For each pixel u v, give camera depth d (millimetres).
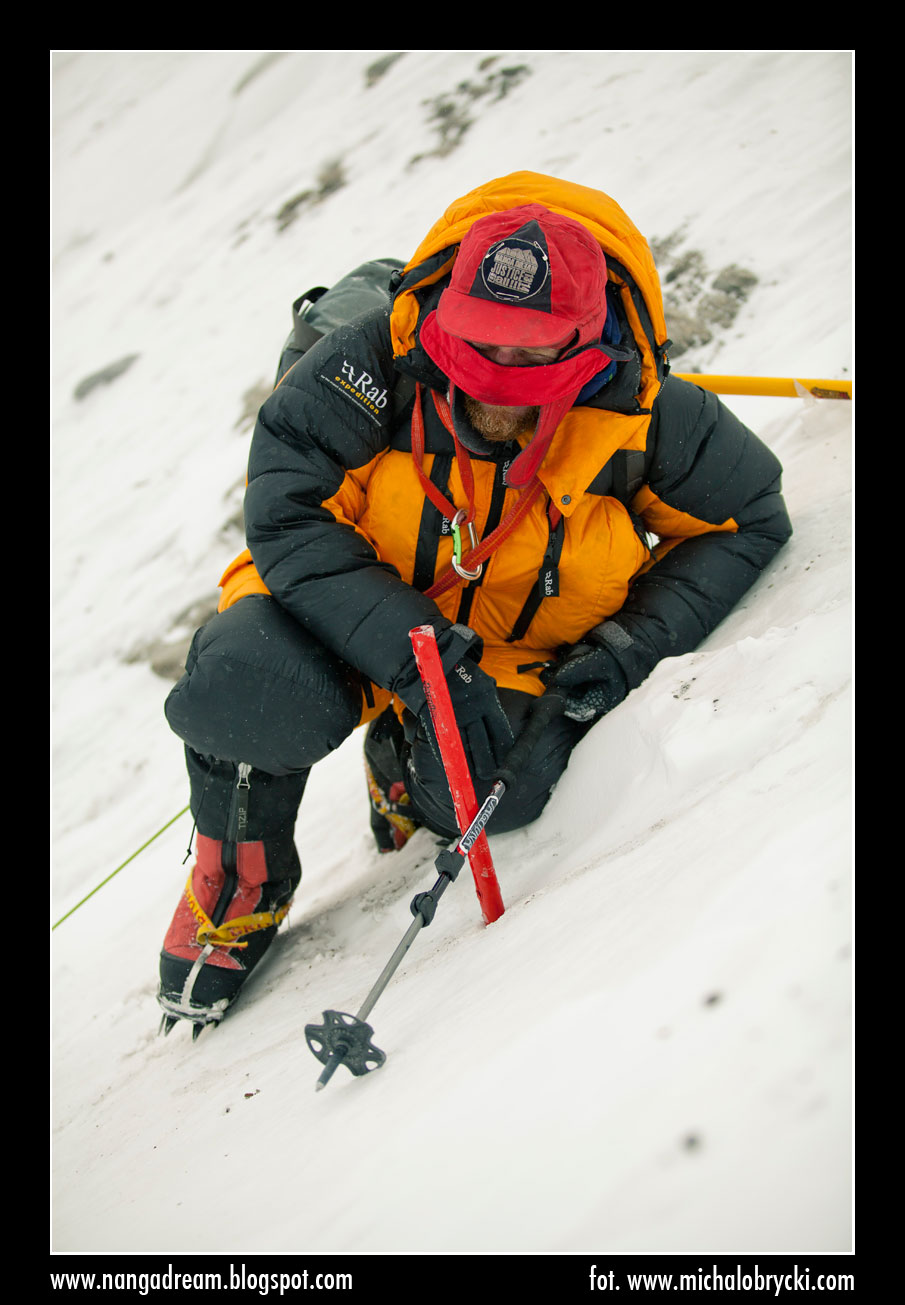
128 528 6176
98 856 4625
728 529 2609
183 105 9305
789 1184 950
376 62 8227
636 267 2113
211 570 5754
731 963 1169
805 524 2727
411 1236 1113
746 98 5836
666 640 2467
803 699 1877
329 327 2701
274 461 2291
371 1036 1646
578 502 2305
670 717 2092
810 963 1109
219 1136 1813
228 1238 1359
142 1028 3012
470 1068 1307
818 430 3316
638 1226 980
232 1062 2275
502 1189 1091
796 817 1370
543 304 1943
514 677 2469
